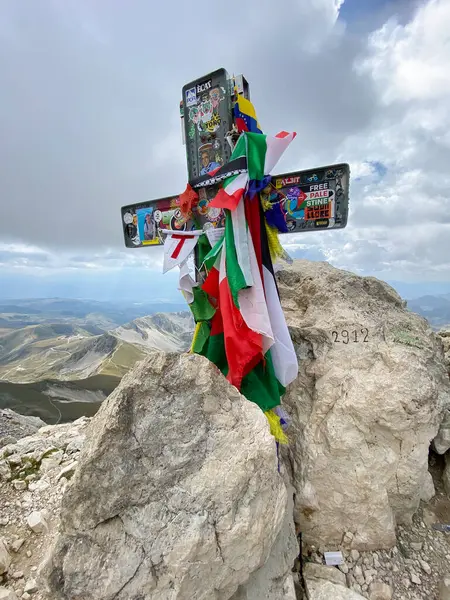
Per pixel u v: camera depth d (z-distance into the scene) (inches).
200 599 39.5
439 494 71.0
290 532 55.2
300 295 76.6
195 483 40.9
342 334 64.0
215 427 43.4
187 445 42.3
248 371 52.5
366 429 57.9
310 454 60.4
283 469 60.6
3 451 91.0
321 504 60.2
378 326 63.4
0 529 67.1
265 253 56.4
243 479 41.1
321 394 61.3
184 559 38.1
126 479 40.7
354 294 71.0
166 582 38.8
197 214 62.3
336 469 59.1
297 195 56.3
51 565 38.9
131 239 71.0
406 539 61.7
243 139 52.1
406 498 60.4
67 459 87.9
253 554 41.2
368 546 59.5
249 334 50.4
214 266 55.4
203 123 62.0
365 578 56.0
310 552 60.4
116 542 39.6
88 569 38.6
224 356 58.2
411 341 61.6
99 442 40.4
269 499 43.2
